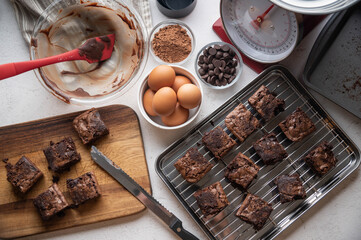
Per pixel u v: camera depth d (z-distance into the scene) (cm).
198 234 78
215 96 82
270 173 79
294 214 77
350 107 79
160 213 75
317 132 80
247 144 80
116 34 82
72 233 78
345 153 79
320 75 80
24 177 75
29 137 79
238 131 77
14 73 69
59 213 76
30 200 77
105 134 78
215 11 83
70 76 80
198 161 75
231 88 82
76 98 78
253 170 75
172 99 72
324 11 58
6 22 82
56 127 79
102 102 78
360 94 79
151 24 83
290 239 79
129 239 78
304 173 79
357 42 79
